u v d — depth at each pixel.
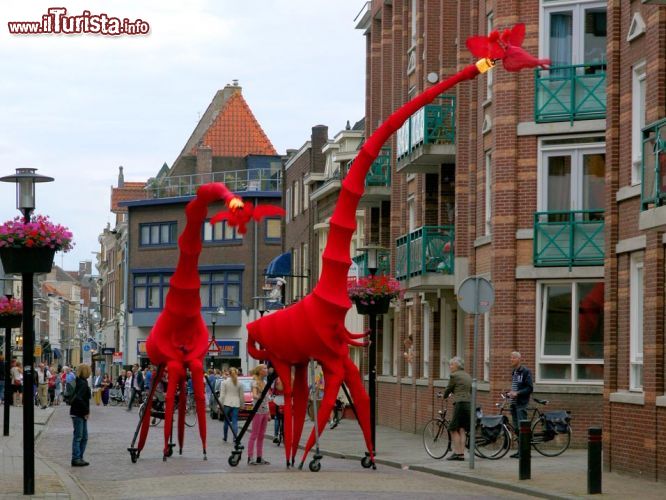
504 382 27.36
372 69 44.53
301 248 61.06
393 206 39.94
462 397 23.03
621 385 21.69
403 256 35.28
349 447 28.45
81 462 22.69
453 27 34.19
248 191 73.88
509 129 27.55
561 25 27.48
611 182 22.06
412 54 38.12
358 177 21.59
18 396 53.62
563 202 27.25
